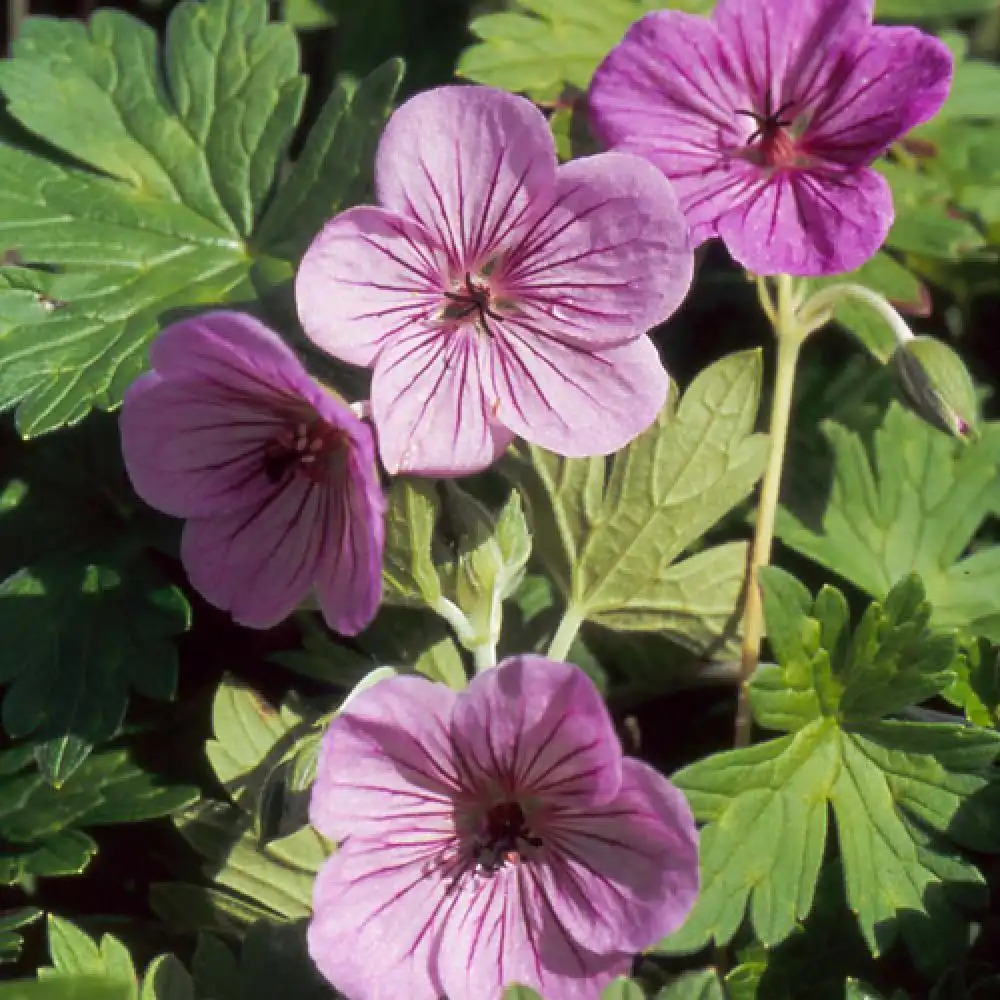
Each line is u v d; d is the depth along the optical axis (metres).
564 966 0.21
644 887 0.21
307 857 0.24
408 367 0.22
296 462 0.22
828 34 0.24
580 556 0.25
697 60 0.24
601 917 0.21
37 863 0.24
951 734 0.23
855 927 0.23
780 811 0.23
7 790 0.25
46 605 0.25
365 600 0.21
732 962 0.24
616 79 0.24
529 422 0.22
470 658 0.25
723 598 0.25
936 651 0.23
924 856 0.23
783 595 0.23
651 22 0.24
